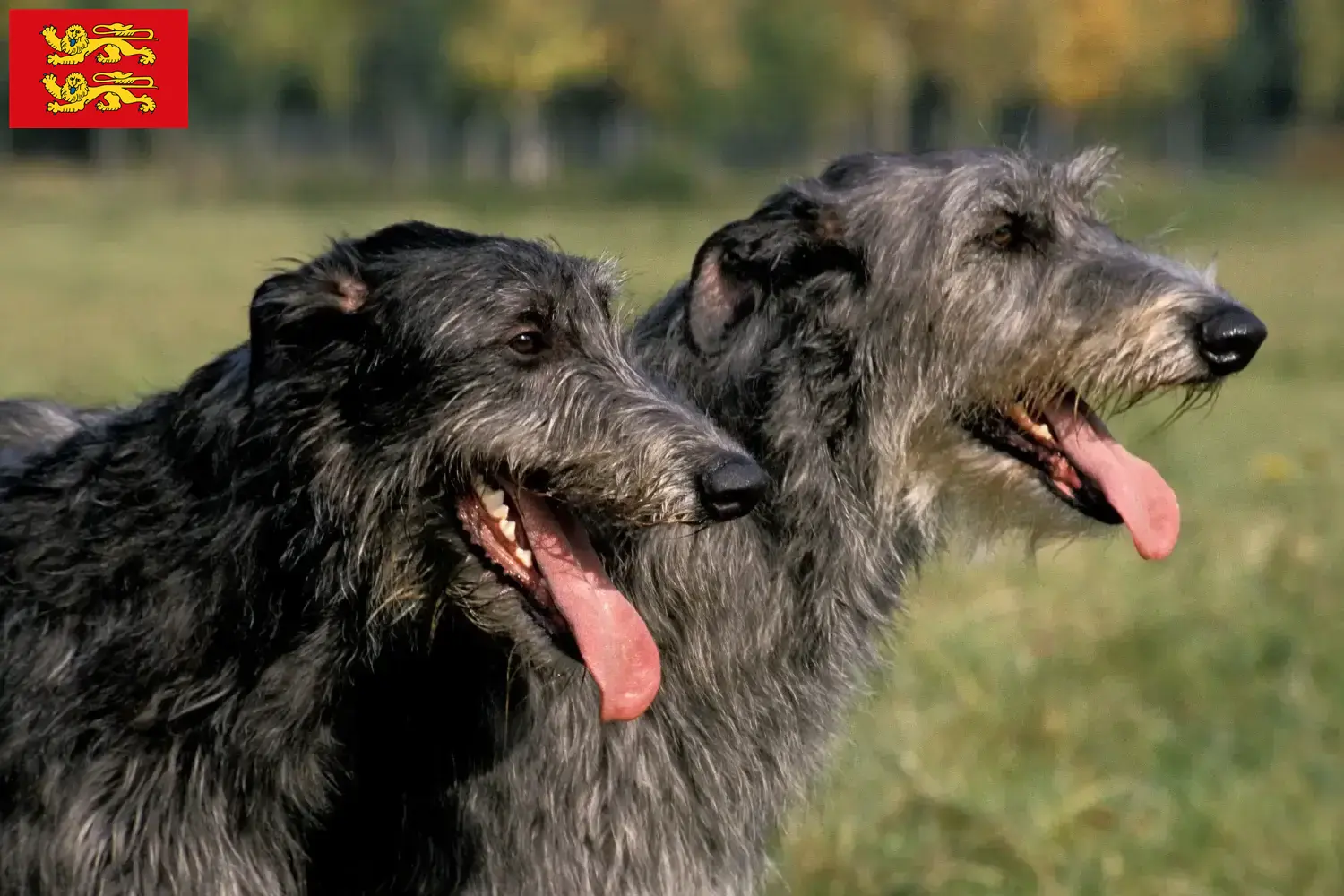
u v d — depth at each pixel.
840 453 5.96
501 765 5.38
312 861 5.19
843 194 6.15
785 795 5.96
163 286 27.92
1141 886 6.69
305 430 4.92
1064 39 55.59
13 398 6.50
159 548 4.99
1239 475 13.09
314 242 34.78
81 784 4.91
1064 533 6.27
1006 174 6.20
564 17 59.78
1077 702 8.28
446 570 5.05
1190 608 9.62
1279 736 7.91
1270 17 67.56
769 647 5.74
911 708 8.09
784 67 59.47
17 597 5.14
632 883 5.57
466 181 57.38
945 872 6.75
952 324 6.05
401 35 61.84
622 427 4.96
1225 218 35.56
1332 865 6.77
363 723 5.16
